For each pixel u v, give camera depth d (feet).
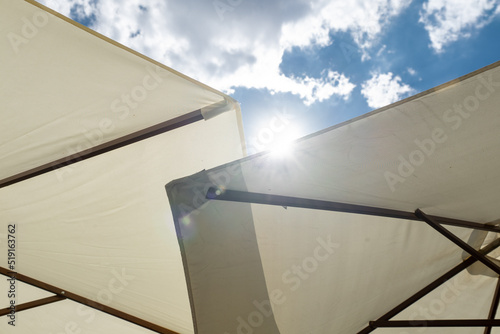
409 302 7.09
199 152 7.42
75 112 6.44
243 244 4.22
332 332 6.77
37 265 8.54
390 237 6.16
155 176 7.47
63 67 5.87
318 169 5.14
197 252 3.85
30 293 9.41
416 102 5.08
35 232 7.94
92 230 7.88
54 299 8.91
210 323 3.75
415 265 6.64
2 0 5.05
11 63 5.77
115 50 5.63
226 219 4.20
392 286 6.67
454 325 6.10
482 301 7.78
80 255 8.23
